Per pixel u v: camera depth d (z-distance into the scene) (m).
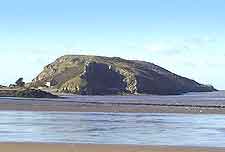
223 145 35.47
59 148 31.30
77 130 46.69
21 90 193.50
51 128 48.12
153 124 55.84
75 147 31.97
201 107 106.38
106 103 127.19
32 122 55.53
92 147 32.16
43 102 122.50
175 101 165.38
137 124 55.44
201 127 52.31
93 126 51.62
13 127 48.47
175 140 38.94
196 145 35.34
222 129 49.97
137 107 102.50
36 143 33.56
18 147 31.23
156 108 98.88
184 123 58.16
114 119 63.84
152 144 35.56
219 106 110.38
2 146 31.52
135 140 38.50
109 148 31.89
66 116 68.50
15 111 79.75
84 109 89.62
